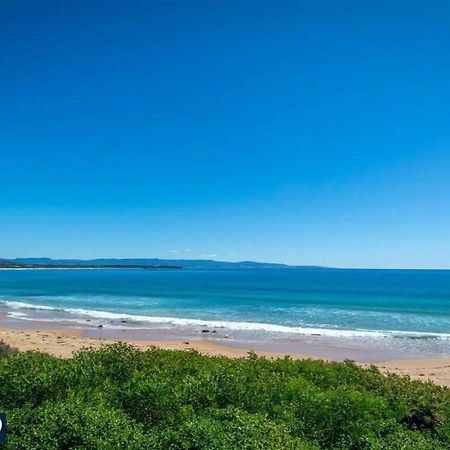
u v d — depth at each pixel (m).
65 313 43.34
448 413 7.58
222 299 61.97
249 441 5.55
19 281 119.88
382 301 59.28
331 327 34.66
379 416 7.28
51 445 5.51
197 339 28.59
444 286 103.00
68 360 9.29
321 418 6.90
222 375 7.90
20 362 8.34
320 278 164.50
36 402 6.98
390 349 25.72
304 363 10.39
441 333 31.48
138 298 63.31
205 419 6.12
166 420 6.61
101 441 5.50
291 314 43.56
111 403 7.17
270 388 7.85
